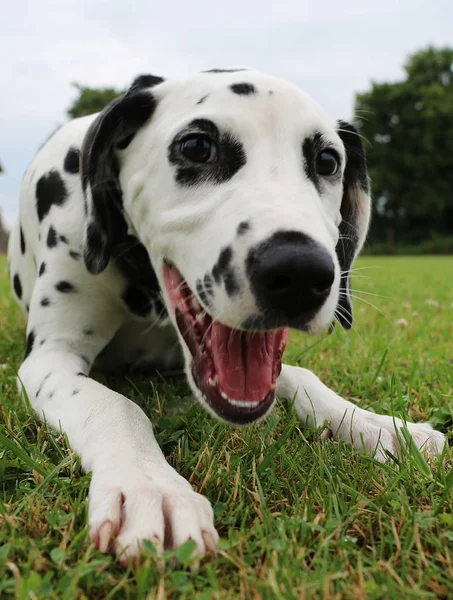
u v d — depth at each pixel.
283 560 0.18
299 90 0.29
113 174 0.33
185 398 0.35
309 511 0.21
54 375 0.31
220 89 0.28
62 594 0.17
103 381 0.38
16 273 0.49
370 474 0.25
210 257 0.24
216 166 0.27
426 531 0.21
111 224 0.33
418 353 0.47
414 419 0.34
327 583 0.17
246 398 0.24
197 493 0.21
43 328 0.35
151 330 0.38
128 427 0.25
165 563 0.18
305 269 0.21
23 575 0.18
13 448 0.24
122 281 0.35
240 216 0.24
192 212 0.26
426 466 0.25
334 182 0.30
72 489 0.23
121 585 0.17
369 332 0.58
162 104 0.30
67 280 0.35
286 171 0.26
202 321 0.26
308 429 0.30
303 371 0.35
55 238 0.36
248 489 0.23
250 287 0.22
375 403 0.35
